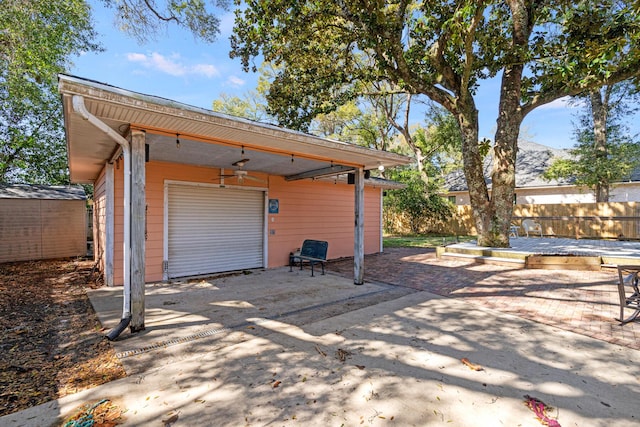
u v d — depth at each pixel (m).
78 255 10.95
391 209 18.66
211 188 7.41
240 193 7.93
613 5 7.08
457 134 16.69
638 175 14.84
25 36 8.41
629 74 7.01
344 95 10.56
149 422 2.12
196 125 3.77
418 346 3.34
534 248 8.74
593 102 13.70
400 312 4.54
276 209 8.58
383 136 20.33
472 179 8.95
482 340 3.48
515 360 2.98
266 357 3.11
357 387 2.54
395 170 18.98
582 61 6.81
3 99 12.09
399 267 8.23
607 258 6.80
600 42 6.67
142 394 2.46
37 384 2.62
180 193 6.93
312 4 7.57
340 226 10.24
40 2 8.43
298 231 9.09
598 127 13.60
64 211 10.73
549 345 3.31
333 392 2.48
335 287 6.14
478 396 2.39
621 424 2.05
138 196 3.77
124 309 3.91
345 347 3.33
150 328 3.91
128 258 3.91
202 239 7.27
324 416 2.18
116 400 2.38
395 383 2.60
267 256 8.37
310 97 10.69
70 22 10.60
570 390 2.46
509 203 8.77
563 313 4.34
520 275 6.76
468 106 8.65
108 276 6.22
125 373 2.80
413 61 9.17
